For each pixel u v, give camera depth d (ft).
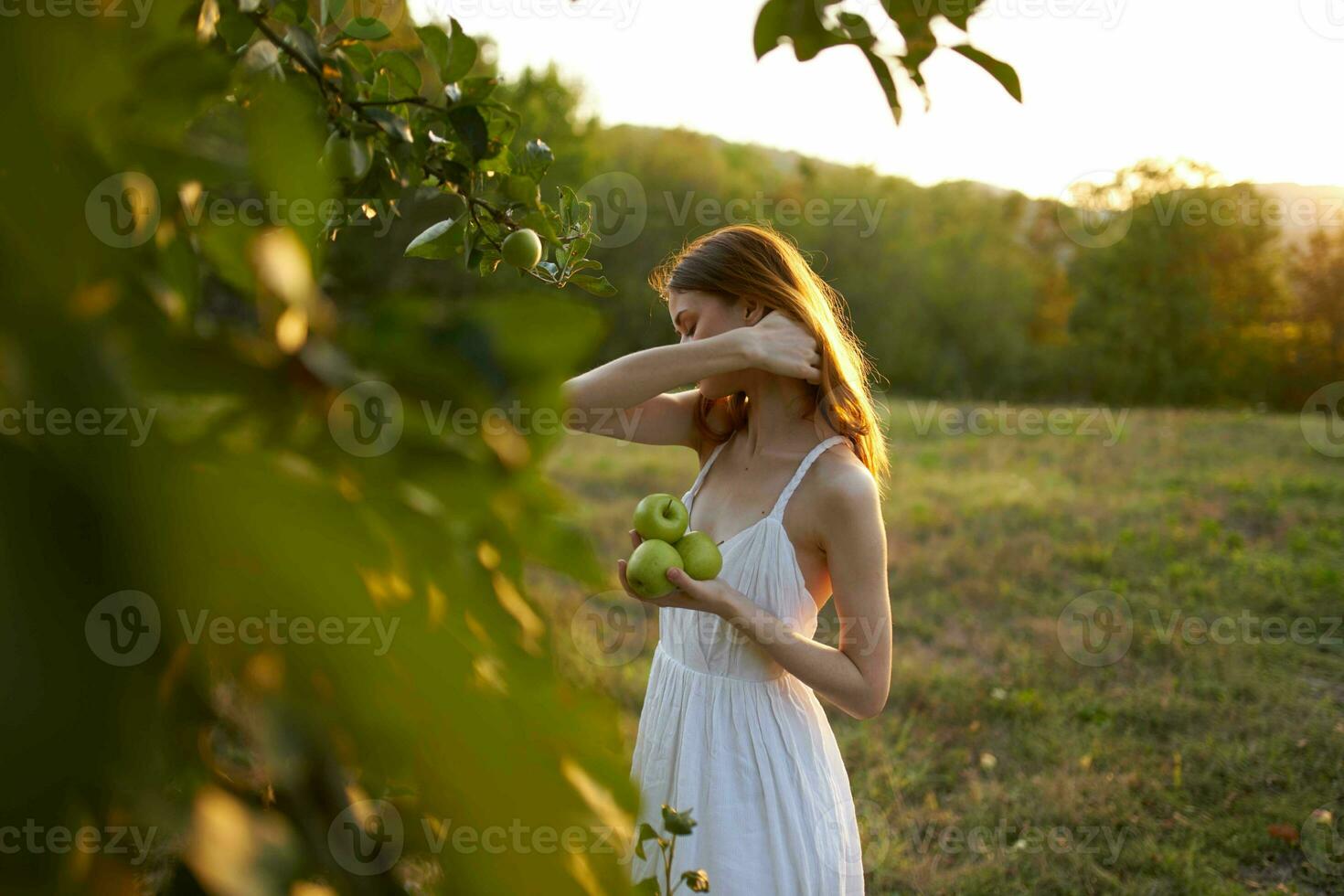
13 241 0.71
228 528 0.69
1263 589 18.92
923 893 9.79
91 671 0.64
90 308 0.72
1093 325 59.72
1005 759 12.69
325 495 0.72
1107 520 23.88
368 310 0.76
